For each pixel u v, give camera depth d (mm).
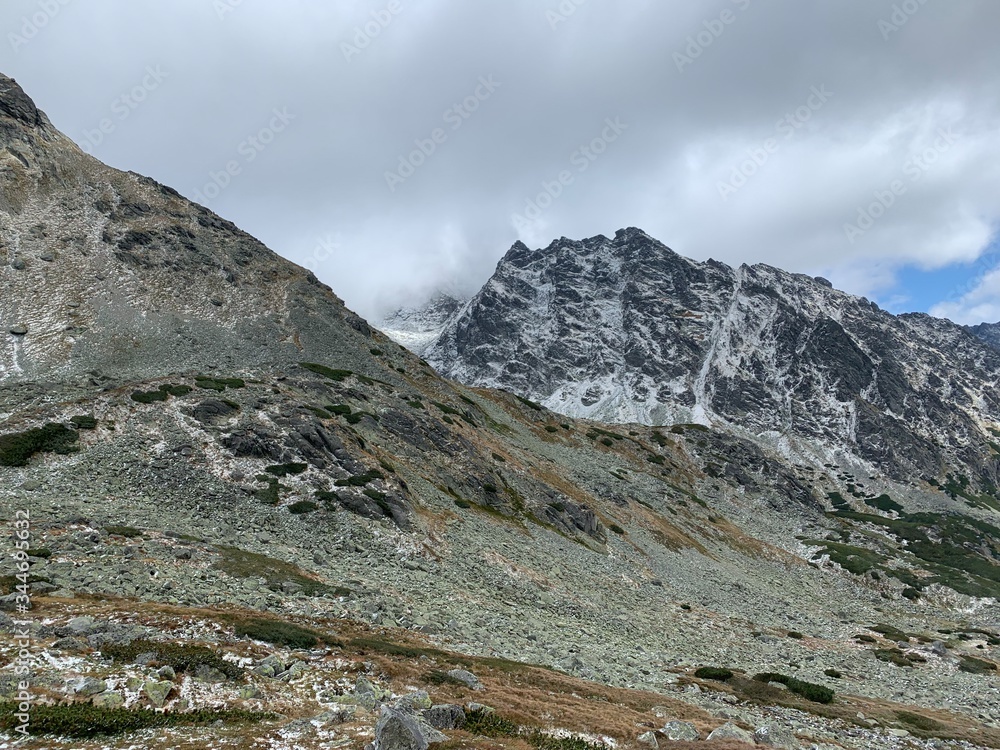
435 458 79438
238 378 77938
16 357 76938
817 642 66812
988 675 60625
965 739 36906
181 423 60344
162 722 19703
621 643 48156
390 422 82500
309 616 33719
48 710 18625
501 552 60875
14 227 100438
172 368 84500
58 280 95125
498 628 42312
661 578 76562
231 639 26969
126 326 91438
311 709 22609
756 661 53000
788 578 104438
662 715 30484
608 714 27531
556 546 71062
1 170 107750
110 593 30031
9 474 46531
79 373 76250
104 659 22625
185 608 29656
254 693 22781
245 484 54750
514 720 24562
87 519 39500
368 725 21469
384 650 29922
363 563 48062
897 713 40625
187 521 46062
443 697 25500
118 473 50844
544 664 36375
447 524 62344
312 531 51000
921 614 99688
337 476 60031
